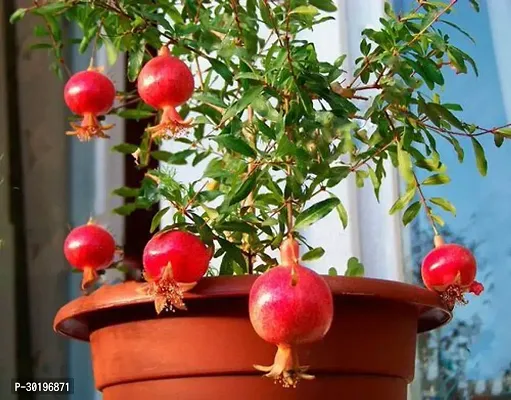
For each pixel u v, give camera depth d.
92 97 1.16
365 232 1.61
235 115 1.14
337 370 1.06
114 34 1.26
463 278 1.10
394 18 1.19
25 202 1.67
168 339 1.06
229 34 1.20
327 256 1.60
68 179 1.70
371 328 1.08
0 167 1.67
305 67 1.16
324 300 0.96
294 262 0.97
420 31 1.17
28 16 1.76
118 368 1.09
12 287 1.62
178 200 1.10
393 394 1.10
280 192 1.15
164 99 1.07
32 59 1.75
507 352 1.52
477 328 1.55
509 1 1.62
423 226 1.61
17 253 1.64
